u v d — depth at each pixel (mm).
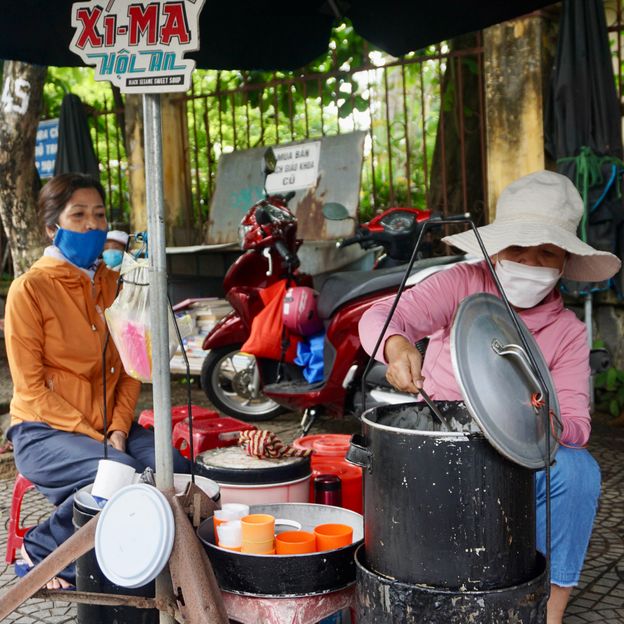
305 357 5070
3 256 8633
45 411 2910
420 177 9242
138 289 2260
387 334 2166
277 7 3691
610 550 3422
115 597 2027
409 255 5160
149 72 1983
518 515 1807
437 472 1747
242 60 3826
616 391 5656
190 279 7180
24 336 2918
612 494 4141
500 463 1766
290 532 2156
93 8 2023
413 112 9664
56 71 9664
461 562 1757
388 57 8719
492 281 2506
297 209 6793
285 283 5176
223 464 2539
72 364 3035
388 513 1813
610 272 2453
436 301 2465
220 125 7695
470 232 2365
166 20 1966
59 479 2855
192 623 1849
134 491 1954
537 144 5848
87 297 3088
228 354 5781
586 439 2326
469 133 6949
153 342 2008
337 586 1987
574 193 2389
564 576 2428
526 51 5805
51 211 3055
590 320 5594
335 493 2609
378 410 2162
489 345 1884
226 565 1984
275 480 2492
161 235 2012
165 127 7832
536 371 1805
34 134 5773
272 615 1952
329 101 7387
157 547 1883
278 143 7250
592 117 5586
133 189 7863
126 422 3143
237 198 7352
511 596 1759
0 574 3256
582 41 5559
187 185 7988
